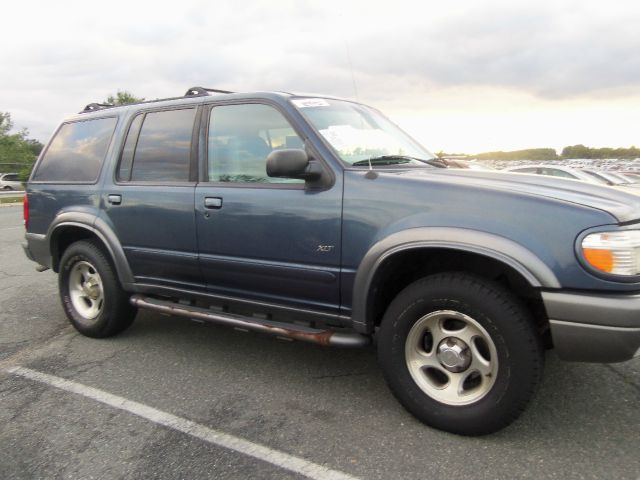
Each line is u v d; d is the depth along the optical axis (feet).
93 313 13.96
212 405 9.98
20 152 176.35
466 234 8.09
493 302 8.00
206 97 11.79
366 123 11.73
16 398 10.38
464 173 9.77
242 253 10.61
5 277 22.16
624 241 7.43
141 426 9.22
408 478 7.59
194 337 13.92
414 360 9.04
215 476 7.73
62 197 14.03
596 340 7.50
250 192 10.48
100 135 13.76
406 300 8.84
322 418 9.41
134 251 12.53
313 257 9.68
